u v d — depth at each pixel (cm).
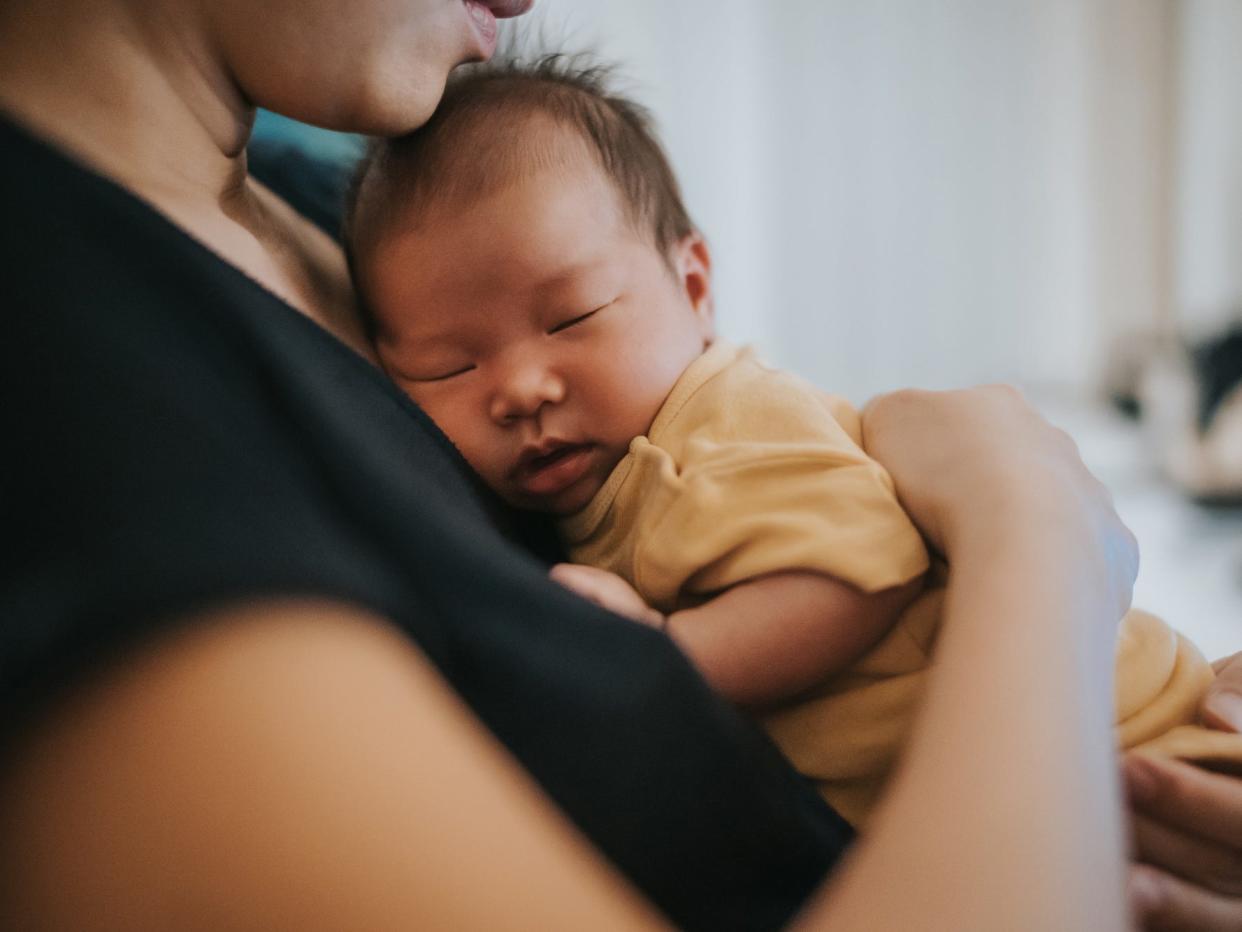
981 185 378
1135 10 372
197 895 32
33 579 32
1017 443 63
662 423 76
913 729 43
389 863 33
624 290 79
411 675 37
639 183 84
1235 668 70
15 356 35
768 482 65
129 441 35
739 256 367
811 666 62
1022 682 42
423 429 56
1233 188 375
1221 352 315
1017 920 35
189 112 63
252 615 33
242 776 32
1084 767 40
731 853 50
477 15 71
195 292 41
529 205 77
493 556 46
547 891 35
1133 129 379
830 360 379
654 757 48
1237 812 52
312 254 81
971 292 383
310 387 42
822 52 364
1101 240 385
